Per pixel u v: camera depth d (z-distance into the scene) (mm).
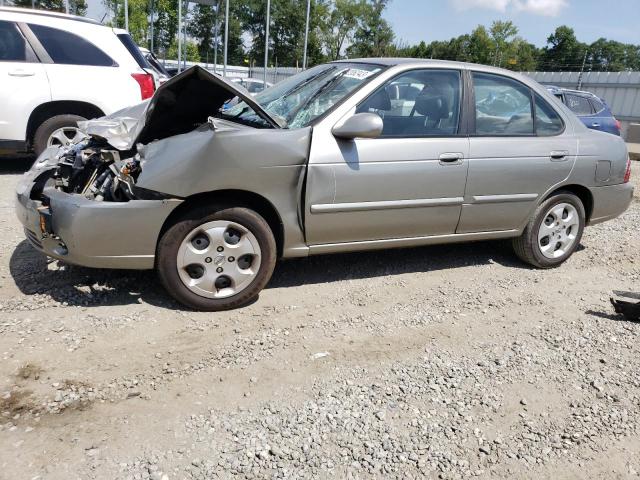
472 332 3779
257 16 65625
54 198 3473
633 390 3203
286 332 3562
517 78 4727
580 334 3852
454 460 2547
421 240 4402
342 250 4117
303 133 3725
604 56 90125
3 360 3012
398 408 2883
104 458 2389
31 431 2514
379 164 3941
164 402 2787
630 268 5309
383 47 54469
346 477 2395
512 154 4508
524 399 3039
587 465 2586
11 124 6793
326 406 2850
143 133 3994
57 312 3568
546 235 4980
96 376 2947
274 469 2404
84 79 7102
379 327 3742
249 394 2904
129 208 3387
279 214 3736
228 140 3447
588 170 4938
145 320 3559
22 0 37938
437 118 4266
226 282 3754
